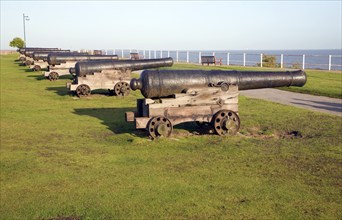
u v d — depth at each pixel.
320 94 15.88
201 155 7.38
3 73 28.45
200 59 35.97
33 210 5.00
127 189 5.65
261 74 9.71
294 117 11.00
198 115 9.07
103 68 16.45
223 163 6.86
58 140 8.65
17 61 45.31
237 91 9.27
